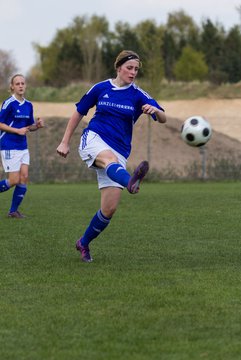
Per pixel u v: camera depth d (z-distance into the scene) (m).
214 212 20.95
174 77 90.38
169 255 13.30
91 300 9.67
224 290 10.17
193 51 87.81
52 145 47.75
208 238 15.57
